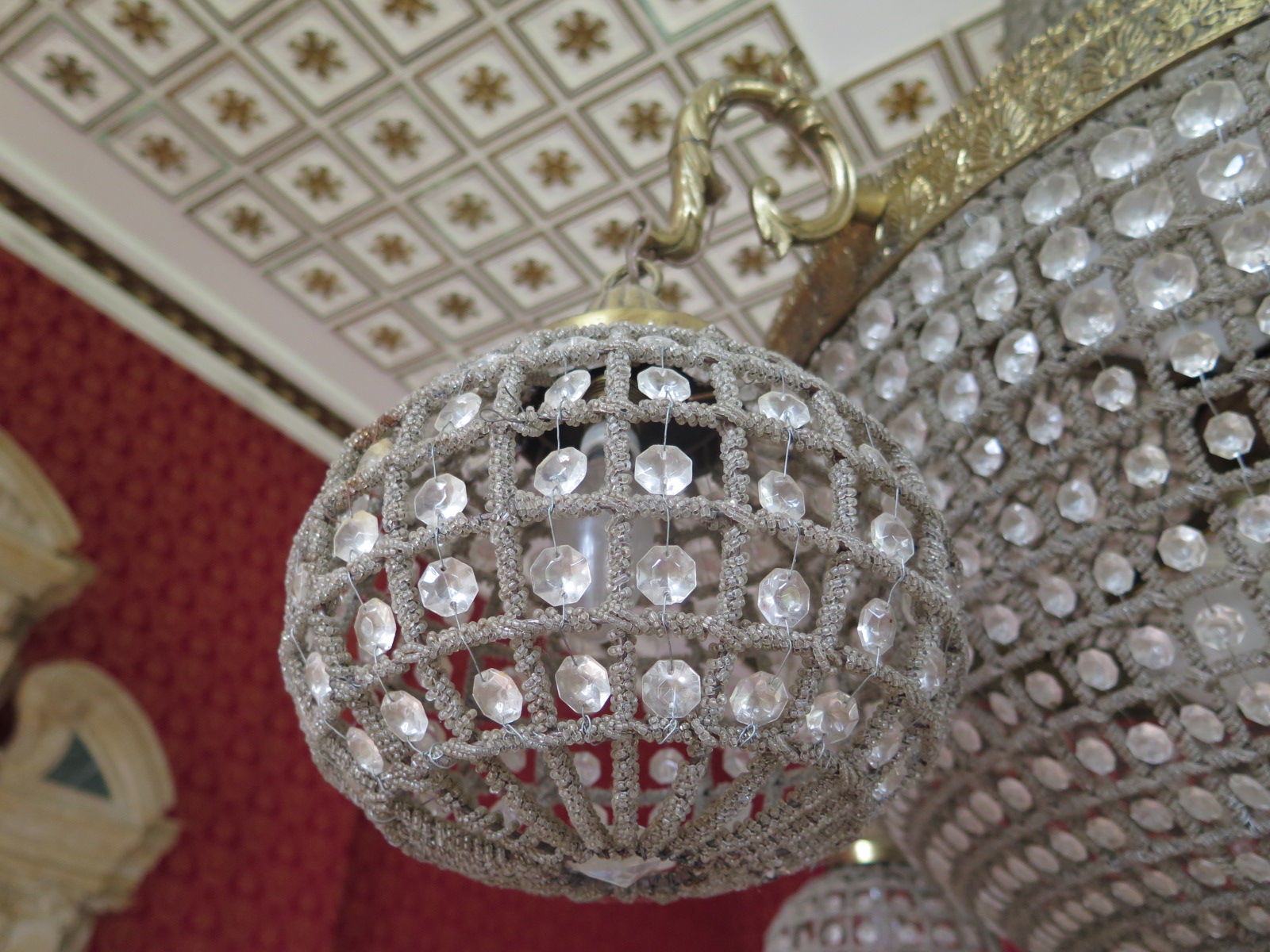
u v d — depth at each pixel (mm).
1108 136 492
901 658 462
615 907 3592
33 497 2346
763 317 2736
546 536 557
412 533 412
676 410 418
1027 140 548
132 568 2574
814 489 502
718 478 530
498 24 2062
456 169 2385
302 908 2668
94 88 2270
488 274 2662
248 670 2760
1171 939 513
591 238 2533
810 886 1345
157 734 2508
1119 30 523
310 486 3057
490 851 466
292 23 2100
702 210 653
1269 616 414
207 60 2186
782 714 391
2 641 2262
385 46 2127
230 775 2635
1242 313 443
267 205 2521
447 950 3070
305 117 2291
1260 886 459
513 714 407
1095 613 460
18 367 2465
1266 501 410
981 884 614
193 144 2379
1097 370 483
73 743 2342
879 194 637
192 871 2486
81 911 2270
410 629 408
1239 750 430
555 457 407
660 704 380
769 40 2059
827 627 392
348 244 2613
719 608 385
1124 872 504
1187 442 432
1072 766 488
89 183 2480
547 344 487
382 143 2340
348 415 3082
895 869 1304
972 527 520
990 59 2035
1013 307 510
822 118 674
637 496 395
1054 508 485
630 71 2137
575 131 2270
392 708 418
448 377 476
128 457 2637
